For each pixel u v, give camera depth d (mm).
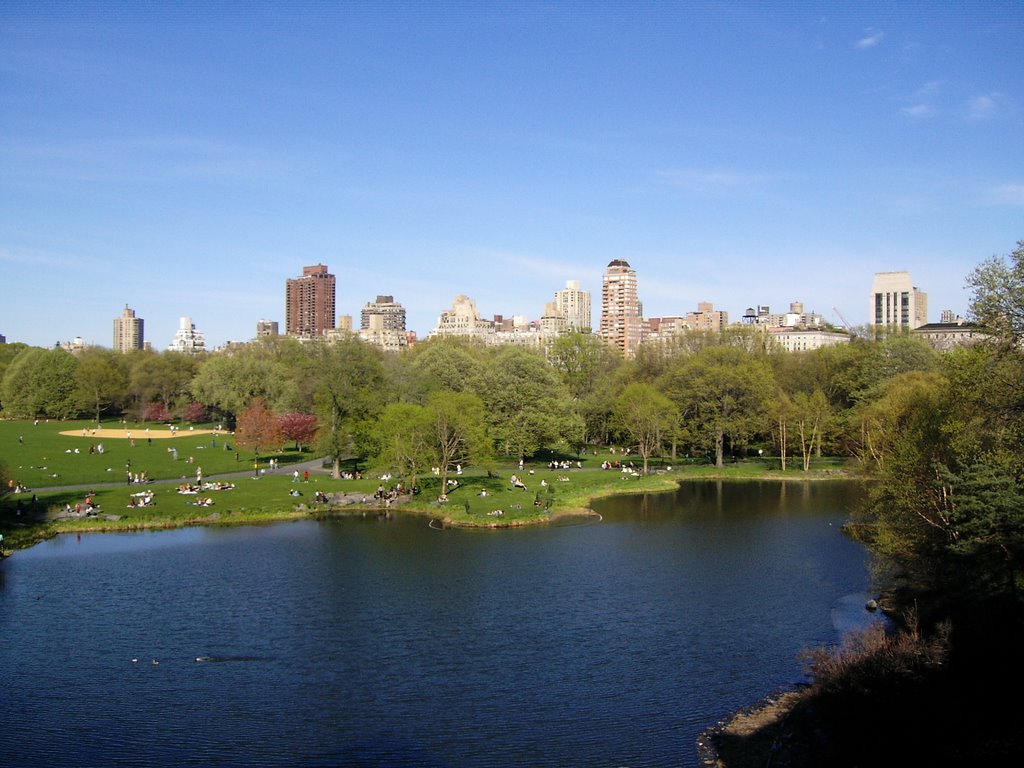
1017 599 48438
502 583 74875
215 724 46188
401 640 59750
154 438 184500
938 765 37469
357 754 42938
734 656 56750
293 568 79500
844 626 62625
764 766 41094
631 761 42219
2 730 45219
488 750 43406
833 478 142750
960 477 54500
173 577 75750
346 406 131875
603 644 59125
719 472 148500
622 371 194250
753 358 173250
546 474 141250
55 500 105812
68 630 61250
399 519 103938
